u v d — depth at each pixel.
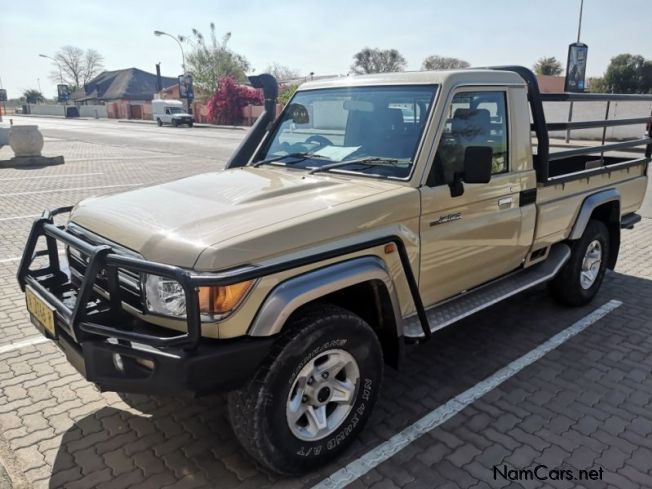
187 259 2.57
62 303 2.90
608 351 4.45
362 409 3.13
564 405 3.68
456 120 3.57
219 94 49.62
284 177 3.60
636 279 6.19
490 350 4.46
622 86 55.03
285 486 2.91
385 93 3.73
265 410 2.68
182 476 2.99
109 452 3.19
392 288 3.12
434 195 3.37
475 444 3.26
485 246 3.85
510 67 4.32
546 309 5.29
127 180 13.84
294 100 4.34
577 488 2.89
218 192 3.31
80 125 48.38
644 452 3.19
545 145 4.26
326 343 2.83
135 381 2.58
